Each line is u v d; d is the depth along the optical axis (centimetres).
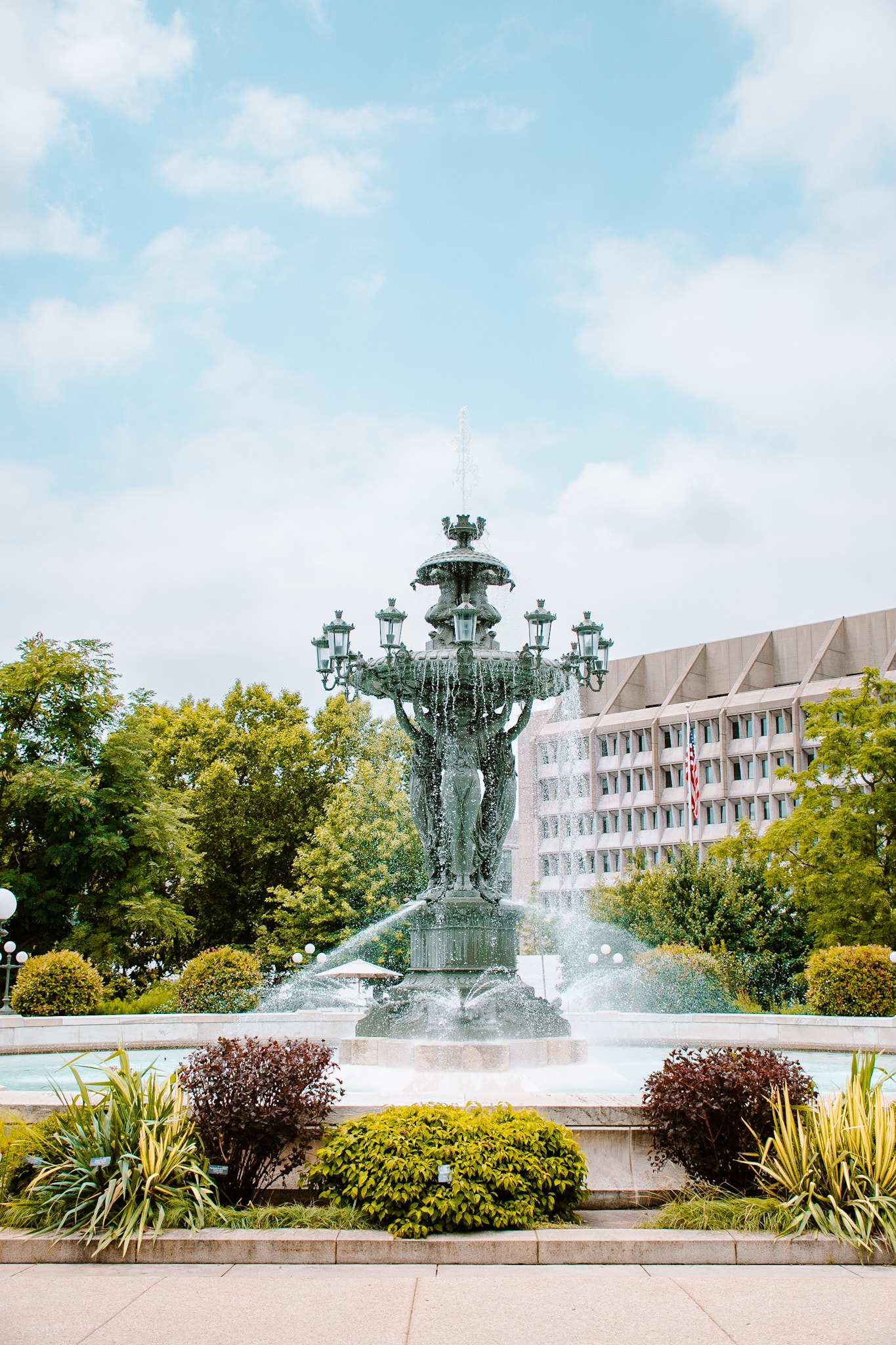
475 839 1480
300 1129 824
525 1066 1304
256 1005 2642
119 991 3878
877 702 4084
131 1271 694
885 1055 1902
